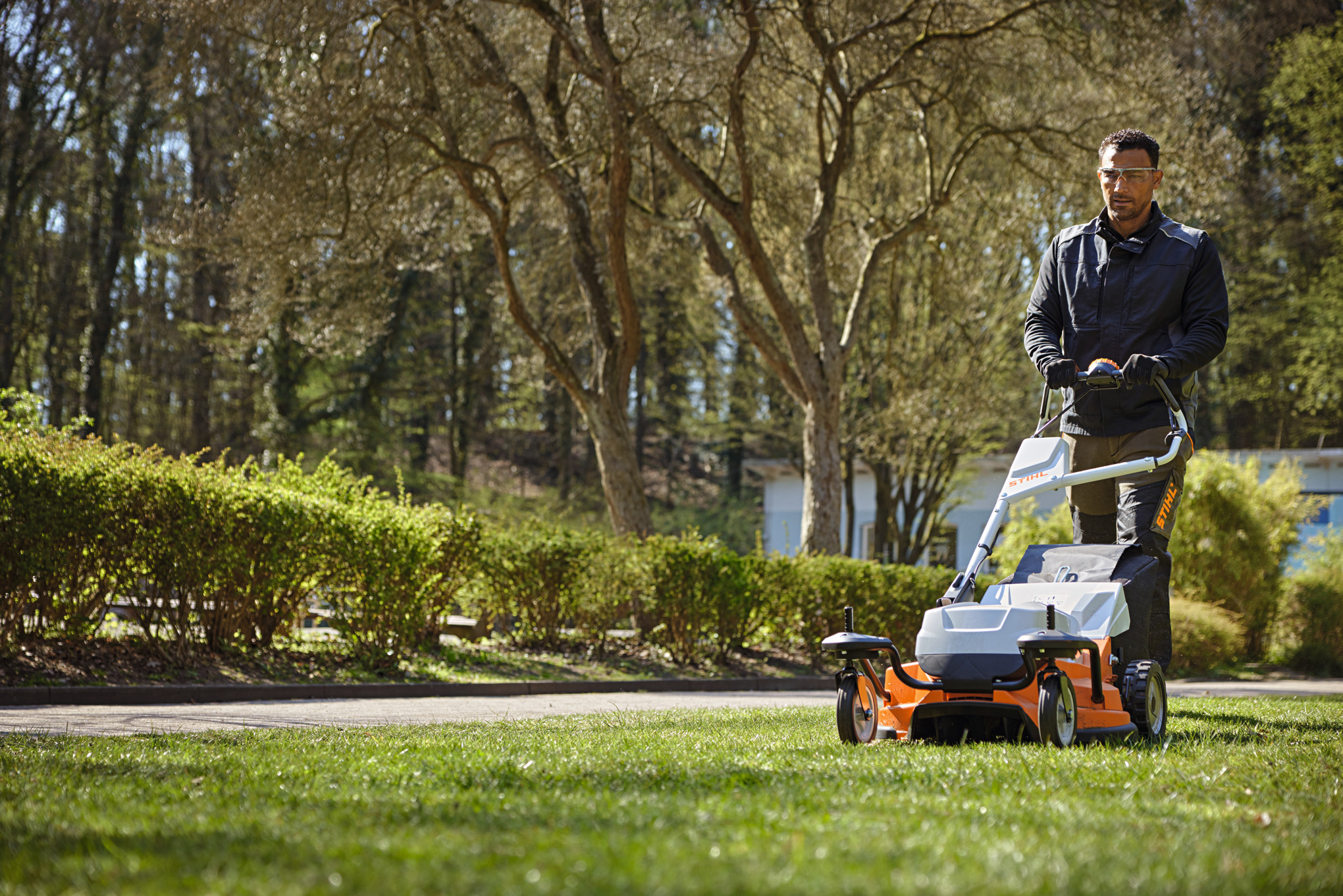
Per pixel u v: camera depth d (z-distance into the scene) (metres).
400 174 16.00
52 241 29.94
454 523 12.86
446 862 2.28
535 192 18.86
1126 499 5.89
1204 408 37.59
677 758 4.39
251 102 15.70
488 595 13.58
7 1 25.70
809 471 17.58
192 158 29.09
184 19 14.25
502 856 2.31
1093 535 6.19
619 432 17.00
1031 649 4.57
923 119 18.41
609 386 17.08
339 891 2.03
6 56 26.25
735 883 2.07
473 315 34.12
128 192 29.52
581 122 16.81
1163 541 5.92
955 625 5.02
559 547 13.57
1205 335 5.68
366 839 2.56
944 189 18.17
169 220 16.73
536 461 44.62
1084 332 6.04
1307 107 33.09
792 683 13.61
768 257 20.06
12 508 9.30
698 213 18.44
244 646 11.20
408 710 8.79
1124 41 16.39
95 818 2.93
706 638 14.27
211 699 9.73
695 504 42.00
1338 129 32.25
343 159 15.45
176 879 2.14
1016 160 18.11
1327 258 33.44
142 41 26.44
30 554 9.41
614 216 15.97
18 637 9.70
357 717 8.02
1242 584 18.56
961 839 2.58
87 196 29.80
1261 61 32.97
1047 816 2.92
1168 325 5.93
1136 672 5.32
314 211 15.30
